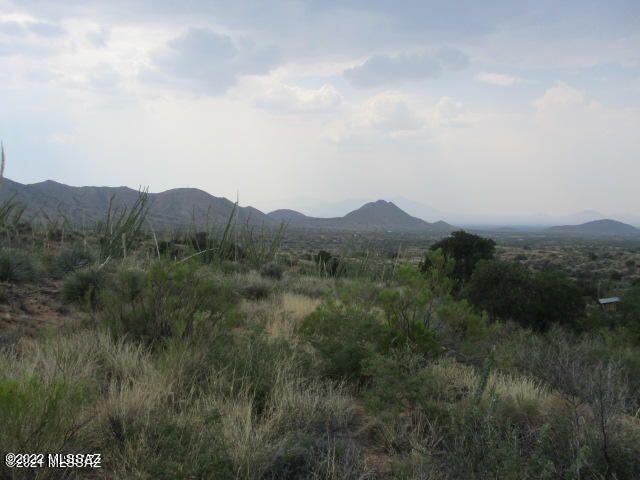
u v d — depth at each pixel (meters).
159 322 7.34
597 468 4.10
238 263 19.94
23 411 3.68
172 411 4.86
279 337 7.35
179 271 7.83
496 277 15.26
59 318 8.29
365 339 7.31
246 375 5.83
